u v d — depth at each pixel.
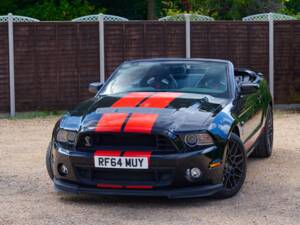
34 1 25.16
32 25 15.30
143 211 6.81
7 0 24.47
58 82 15.53
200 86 8.16
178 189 6.80
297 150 10.48
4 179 8.41
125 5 27.03
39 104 15.48
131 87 8.27
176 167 6.72
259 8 21.61
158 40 15.92
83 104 7.87
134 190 6.84
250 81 9.62
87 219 6.51
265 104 9.55
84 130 6.96
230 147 7.29
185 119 7.00
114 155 6.79
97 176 6.96
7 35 15.20
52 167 7.55
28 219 6.52
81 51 15.61
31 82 15.40
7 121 14.42
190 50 16.05
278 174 8.59
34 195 7.55
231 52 16.23
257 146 9.69
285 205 6.98
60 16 22.80
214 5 21.52
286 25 16.38
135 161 6.75
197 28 16.05
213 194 7.18
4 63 15.22
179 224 6.28
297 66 16.48
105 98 7.87
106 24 15.67
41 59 15.41
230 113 7.53
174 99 7.61
